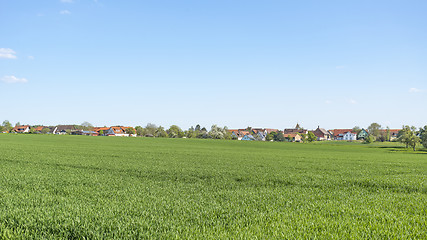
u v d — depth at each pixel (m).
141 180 16.31
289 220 8.15
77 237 6.78
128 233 6.89
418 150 86.50
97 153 36.81
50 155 31.48
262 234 6.89
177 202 10.27
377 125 170.50
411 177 19.73
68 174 17.50
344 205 10.24
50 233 6.97
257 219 8.26
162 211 8.98
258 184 16.06
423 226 7.83
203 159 32.25
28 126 195.25
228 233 6.89
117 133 180.50
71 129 196.88
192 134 151.62
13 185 13.31
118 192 11.97
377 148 90.38
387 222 8.24
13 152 34.56
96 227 7.15
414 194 13.29
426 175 21.34
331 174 21.25
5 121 165.62
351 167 27.38
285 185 16.22
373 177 19.42
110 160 27.89
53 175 16.88
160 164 25.16
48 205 9.47
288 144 99.75
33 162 24.59
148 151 44.09
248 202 10.67
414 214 9.30
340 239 6.71
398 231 7.41
